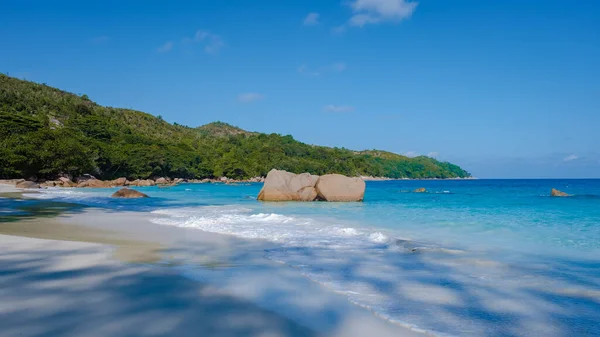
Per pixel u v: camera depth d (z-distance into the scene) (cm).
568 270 762
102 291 587
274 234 1208
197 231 1280
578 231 1288
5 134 6825
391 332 462
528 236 1188
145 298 560
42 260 778
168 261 816
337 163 16288
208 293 593
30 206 2239
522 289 636
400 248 978
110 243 1018
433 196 3812
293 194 2992
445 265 799
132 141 10456
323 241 1083
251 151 15462
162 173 9794
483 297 595
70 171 6731
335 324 482
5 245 924
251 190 5412
